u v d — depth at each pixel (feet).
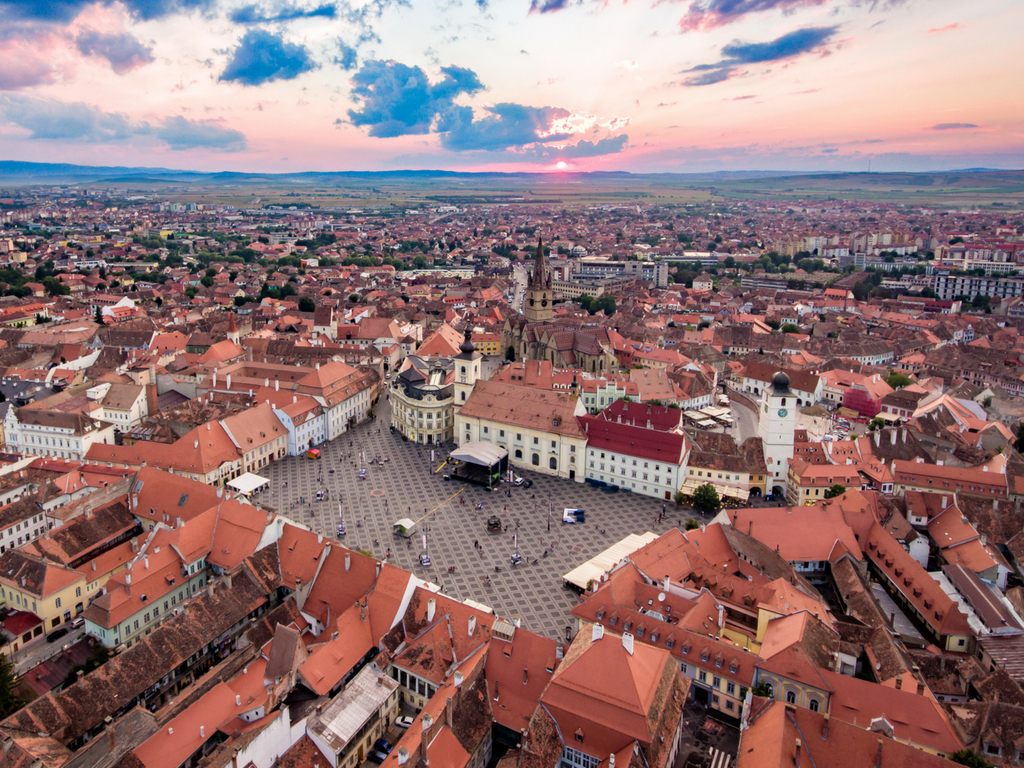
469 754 330.54
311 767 326.03
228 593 433.89
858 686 343.26
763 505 643.04
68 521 516.73
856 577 476.13
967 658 401.70
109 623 417.69
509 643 370.53
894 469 639.76
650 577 442.91
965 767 281.13
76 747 343.67
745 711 336.49
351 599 433.07
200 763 305.94
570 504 650.43
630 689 320.09
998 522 550.77
